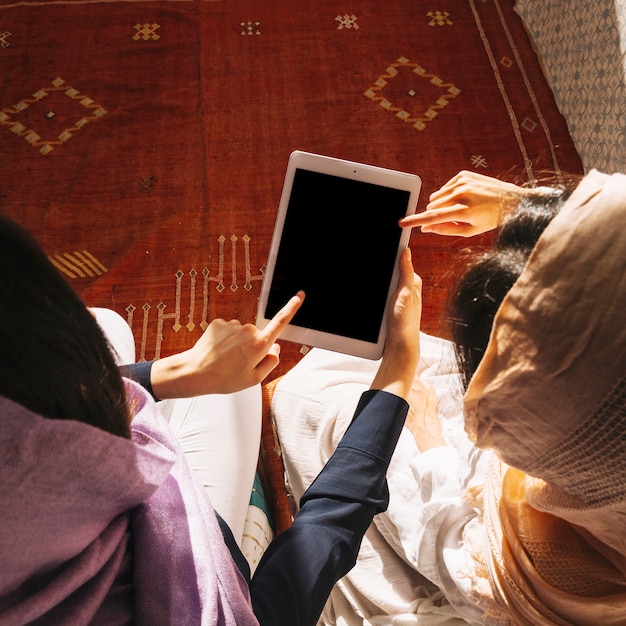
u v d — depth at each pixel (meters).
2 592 0.51
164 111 2.20
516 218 0.66
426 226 1.15
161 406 1.25
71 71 2.28
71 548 0.54
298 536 0.86
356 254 1.15
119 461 0.51
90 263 1.96
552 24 2.17
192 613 0.68
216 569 0.73
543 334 0.55
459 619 1.15
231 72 2.28
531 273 0.55
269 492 1.42
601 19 1.90
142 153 2.13
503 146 2.15
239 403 1.23
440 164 2.12
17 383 0.44
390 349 1.05
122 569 0.67
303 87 2.25
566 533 0.83
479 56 2.31
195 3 2.41
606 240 0.52
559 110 2.21
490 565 0.93
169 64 2.29
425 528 1.09
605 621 0.83
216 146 2.14
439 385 1.37
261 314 1.16
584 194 0.54
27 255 0.45
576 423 0.58
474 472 1.09
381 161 2.12
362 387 1.44
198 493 0.81
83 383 0.48
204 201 2.05
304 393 1.43
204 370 0.96
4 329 0.43
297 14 2.39
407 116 2.20
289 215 1.16
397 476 1.22
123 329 1.35
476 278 0.65
